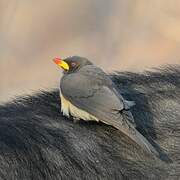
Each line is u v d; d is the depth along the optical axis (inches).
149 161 403.5
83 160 389.4
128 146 404.2
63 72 411.5
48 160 378.3
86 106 390.0
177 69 482.3
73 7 1152.8
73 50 1087.0
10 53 1024.2
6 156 366.6
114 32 1093.1
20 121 394.6
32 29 1076.5
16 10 1045.8
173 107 442.0
